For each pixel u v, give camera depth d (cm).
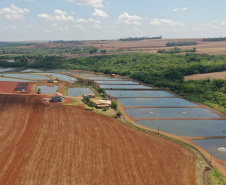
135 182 5675
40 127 8900
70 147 7331
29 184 5475
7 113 10350
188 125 10069
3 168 6088
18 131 8488
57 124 9256
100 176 5850
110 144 7650
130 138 8256
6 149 7106
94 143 7675
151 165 6462
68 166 6247
